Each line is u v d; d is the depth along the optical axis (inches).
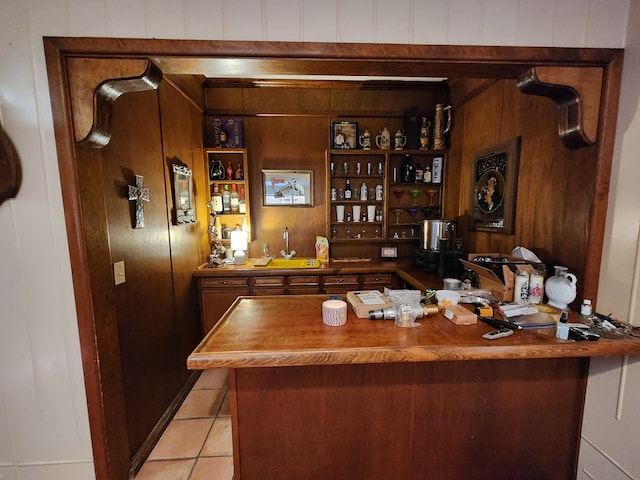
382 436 51.1
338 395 49.5
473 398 51.3
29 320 51.8
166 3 46.1
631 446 46.6
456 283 62.7
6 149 47.6
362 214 120.8
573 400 53.2
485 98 91.0
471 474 53.5
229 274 104.0
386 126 119.4
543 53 48.5
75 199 48.4
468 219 101.3
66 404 53.8
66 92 46.6
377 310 50.0
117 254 58.3
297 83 113.0
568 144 54.2
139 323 65.8
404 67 51.2
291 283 107.3
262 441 50.0
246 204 114.2
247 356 39.1
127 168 62.2
